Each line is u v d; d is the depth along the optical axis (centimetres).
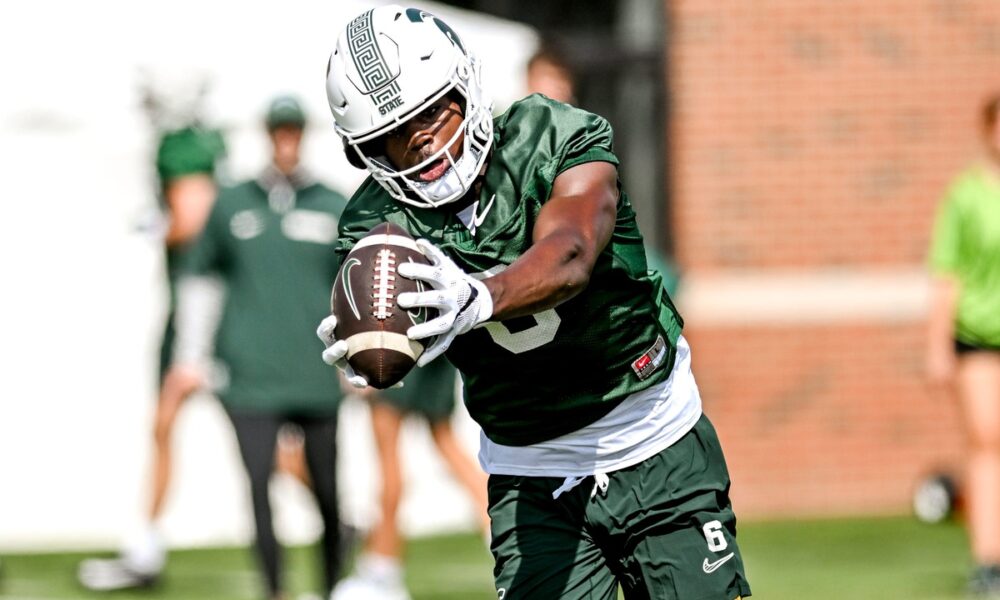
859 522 3503
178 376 2545
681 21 3697
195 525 3369
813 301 3669
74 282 3359
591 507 1378
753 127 3694
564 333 1305
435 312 1108
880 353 3672
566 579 1379
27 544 3344
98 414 3362
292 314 2450
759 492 3656
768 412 3659
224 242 2477
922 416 3662
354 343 1101
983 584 2581
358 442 3375
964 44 3684
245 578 2964
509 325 1292
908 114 3688
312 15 3139
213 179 2959
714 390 3662
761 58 3688
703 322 3672
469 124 1244
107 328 3372
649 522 1373
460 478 2675
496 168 1272
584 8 3884
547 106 1286
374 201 1322
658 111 3828
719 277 3681
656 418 1379
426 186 1256
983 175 2638
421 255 1124
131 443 3372
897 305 3672
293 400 2439
